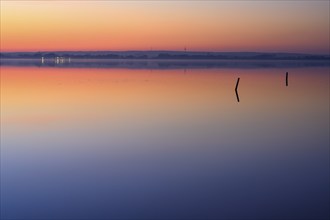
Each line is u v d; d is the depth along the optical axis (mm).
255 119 21219
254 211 8984
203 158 13656
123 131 18234
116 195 10133
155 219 8648
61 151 14805
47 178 11602
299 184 10766
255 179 11258
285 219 8570
